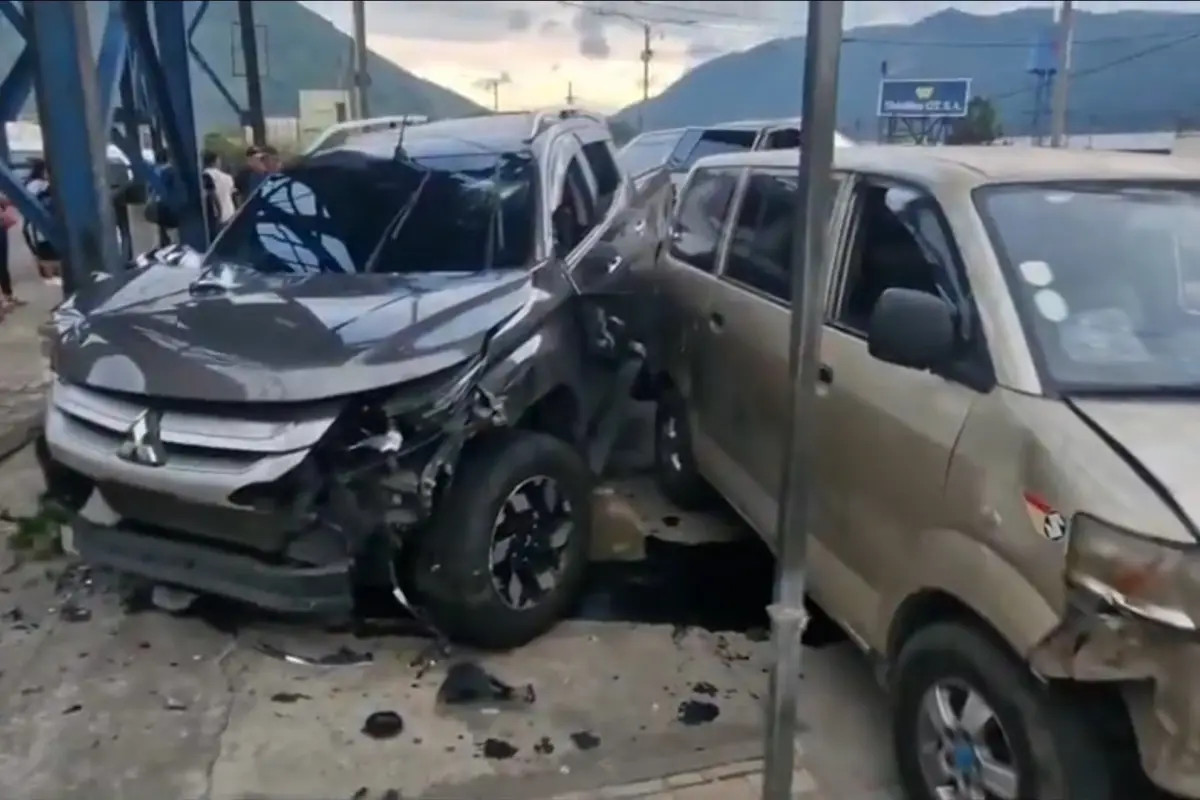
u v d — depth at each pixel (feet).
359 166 16.12
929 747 9.12
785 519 7.93
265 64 38.68
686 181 18.34
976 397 8.87
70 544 12.65
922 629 9.22
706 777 10.34
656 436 18.03
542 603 12.94
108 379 11.63
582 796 10.04
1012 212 9.98
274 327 11.95
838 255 11.62
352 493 11.08
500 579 12.41
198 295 13.34
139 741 10.84
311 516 10.96
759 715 11.50
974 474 8.55
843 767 10.66
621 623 13.61
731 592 14.51
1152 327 9.21
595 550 15.75
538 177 15.26
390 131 17.67
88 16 11.74
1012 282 9.28
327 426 10.85
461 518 11.98
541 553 12.94
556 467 12.92
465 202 15.08
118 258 15.03
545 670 12.37
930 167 10.99
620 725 11.27
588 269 15.12
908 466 9.48
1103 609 7.29
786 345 12.44
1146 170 10.89
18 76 15.12
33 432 19.94
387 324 11.95
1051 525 7.69
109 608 13.61
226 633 13.03
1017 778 8.09
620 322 16.12
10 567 14.62
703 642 13.15
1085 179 10.53
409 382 11.20
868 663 12.71
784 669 8.17
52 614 13.43
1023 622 7.77
